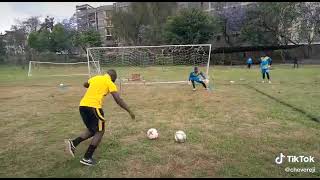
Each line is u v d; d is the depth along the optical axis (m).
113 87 5.33
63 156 5.83
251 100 11.87
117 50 25.28
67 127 8.08
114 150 6.14
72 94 14.72
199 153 5.89
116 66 25.53
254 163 5.38
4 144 6.67
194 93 14.19
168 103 11.52
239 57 50.38
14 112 10.27
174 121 8.52
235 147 6.20
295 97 12.42
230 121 8.40
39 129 7.92
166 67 27.66
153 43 52.47
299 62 45.84
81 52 61.62
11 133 7.57
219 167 5.23
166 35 49.34
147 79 22.09
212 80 20.61
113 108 10.60
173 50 27.53
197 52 27.59
